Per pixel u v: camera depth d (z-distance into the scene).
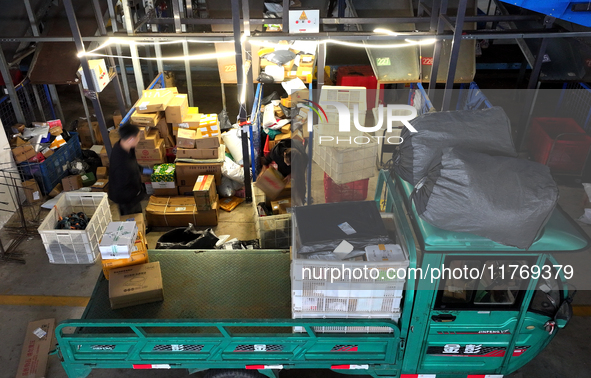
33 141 8.62
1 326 6.10
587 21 5.82
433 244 3.70
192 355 4.44
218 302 4.97
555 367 5.53
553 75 9.70
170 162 8.96
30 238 7.68
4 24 9.70
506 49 14.30
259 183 7.15
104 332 4.54
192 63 13.77
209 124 8.33
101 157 9.17
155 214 7.71
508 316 4.10
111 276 5.02
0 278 6.89
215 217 7.85
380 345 4.34
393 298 4.09
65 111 11.80
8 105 9.62
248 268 5.46
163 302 4.97
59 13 10.31
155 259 5.59
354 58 12.38
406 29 10.83
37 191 8.42
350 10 11.57
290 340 4.28
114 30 10.12
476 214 3.45
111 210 8.38
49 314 6.29
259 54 10.03
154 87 9.60
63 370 5.53
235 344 4.34
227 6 11.16
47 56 9.80
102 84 7.82
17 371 5.44
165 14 13.64
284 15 7.46
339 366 4.48
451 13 11.12
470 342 4.28
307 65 10.03
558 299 4.36
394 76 10.12
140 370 5.57
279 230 6.73
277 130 9.24
